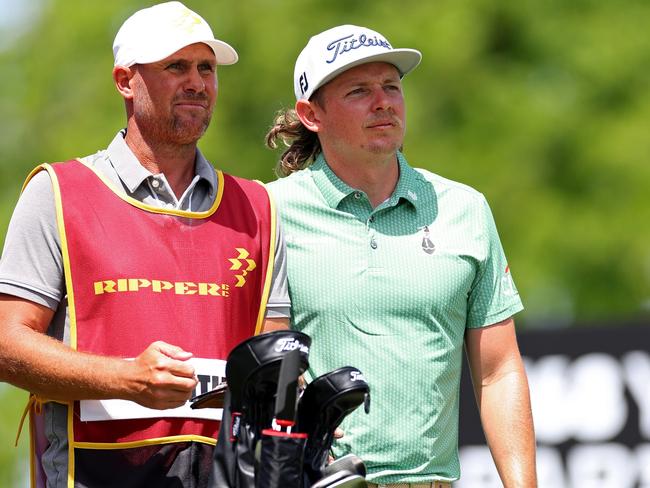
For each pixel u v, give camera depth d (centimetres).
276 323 1661
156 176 1605
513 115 5003
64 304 1565
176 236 1587
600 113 5175
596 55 5181
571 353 2623
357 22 4966
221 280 1590
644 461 2577
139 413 1534
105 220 1570
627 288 5059
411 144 4884
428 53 4941
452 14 5000
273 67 4941
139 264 1559
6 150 5453
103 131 4984
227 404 1461
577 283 5056
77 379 1471
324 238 1770
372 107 1758
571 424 2608
